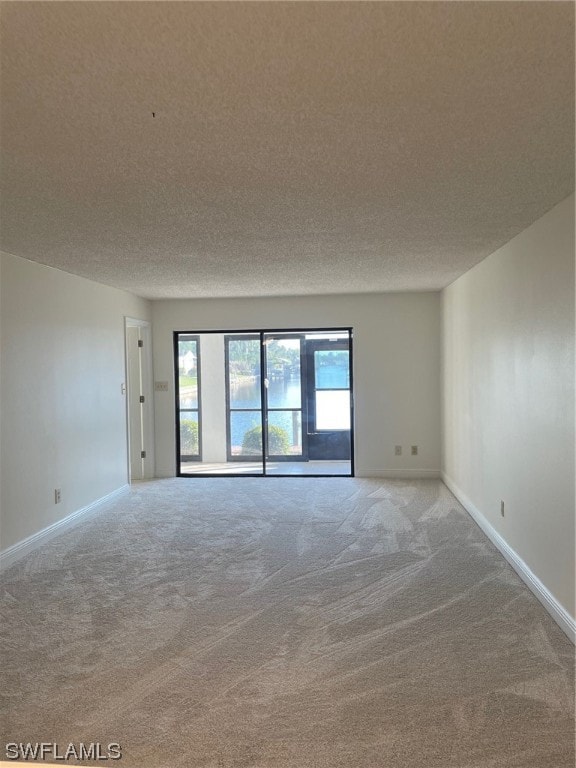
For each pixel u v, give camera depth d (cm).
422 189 271
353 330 705
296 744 210
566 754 202
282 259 450
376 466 708
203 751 207
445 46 146
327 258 450
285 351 730
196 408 747
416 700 235
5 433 403
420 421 699
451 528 480
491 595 338
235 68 156
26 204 287
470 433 522
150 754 205
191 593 348
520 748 205
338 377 724
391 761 200
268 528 487
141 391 728
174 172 241
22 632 299
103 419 572
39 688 247
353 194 278
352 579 366
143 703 236
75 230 343
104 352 579
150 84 164
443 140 210
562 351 292
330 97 174
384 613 316
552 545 308
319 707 232
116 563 404
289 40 142
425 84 167
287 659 269
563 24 138
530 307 345
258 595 343
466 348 537
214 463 748
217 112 184
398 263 480
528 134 206
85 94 170
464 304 543
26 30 136
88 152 217
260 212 308
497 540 423
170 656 273
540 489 326
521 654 269
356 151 221
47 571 389
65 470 490
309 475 727
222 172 242
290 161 229
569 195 281
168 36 139
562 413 293
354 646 280
